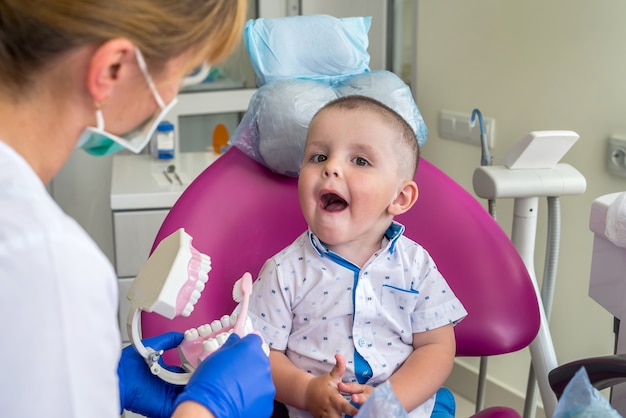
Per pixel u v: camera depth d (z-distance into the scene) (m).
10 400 0.57
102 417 0.63
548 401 1.38
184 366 0.99
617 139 1.80
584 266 1.96
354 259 1.23
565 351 2.06
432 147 2.48
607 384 1.06
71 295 0.59
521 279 1.28
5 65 0.65
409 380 1.17
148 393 0.98
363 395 1.06
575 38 1.89
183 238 0.91
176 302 0.88
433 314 1.22
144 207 2.04
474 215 1.32
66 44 0.65
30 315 0.57
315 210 1.17
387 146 1.17
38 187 0.63
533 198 1.45
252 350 0.83
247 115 1.30
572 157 1.94
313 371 1.19
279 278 1.21
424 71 2.46
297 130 1.25
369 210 1.16
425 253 1.26
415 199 1.23
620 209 1.23
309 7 2.63
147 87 0.73
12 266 0.57
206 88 2.57
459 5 2.26
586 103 1.88
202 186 1.27
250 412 0.80
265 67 1.34
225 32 0.75
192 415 0.76
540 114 2.02
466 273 1.28
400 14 2.64
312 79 1.35
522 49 2.05
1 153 0.62
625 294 1.27
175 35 0.70
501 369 2.27
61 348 0.59
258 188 1.29
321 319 1.20
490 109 2.19
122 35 0.66
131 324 0.93
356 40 1.37
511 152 1.47
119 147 0.80
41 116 0.68
